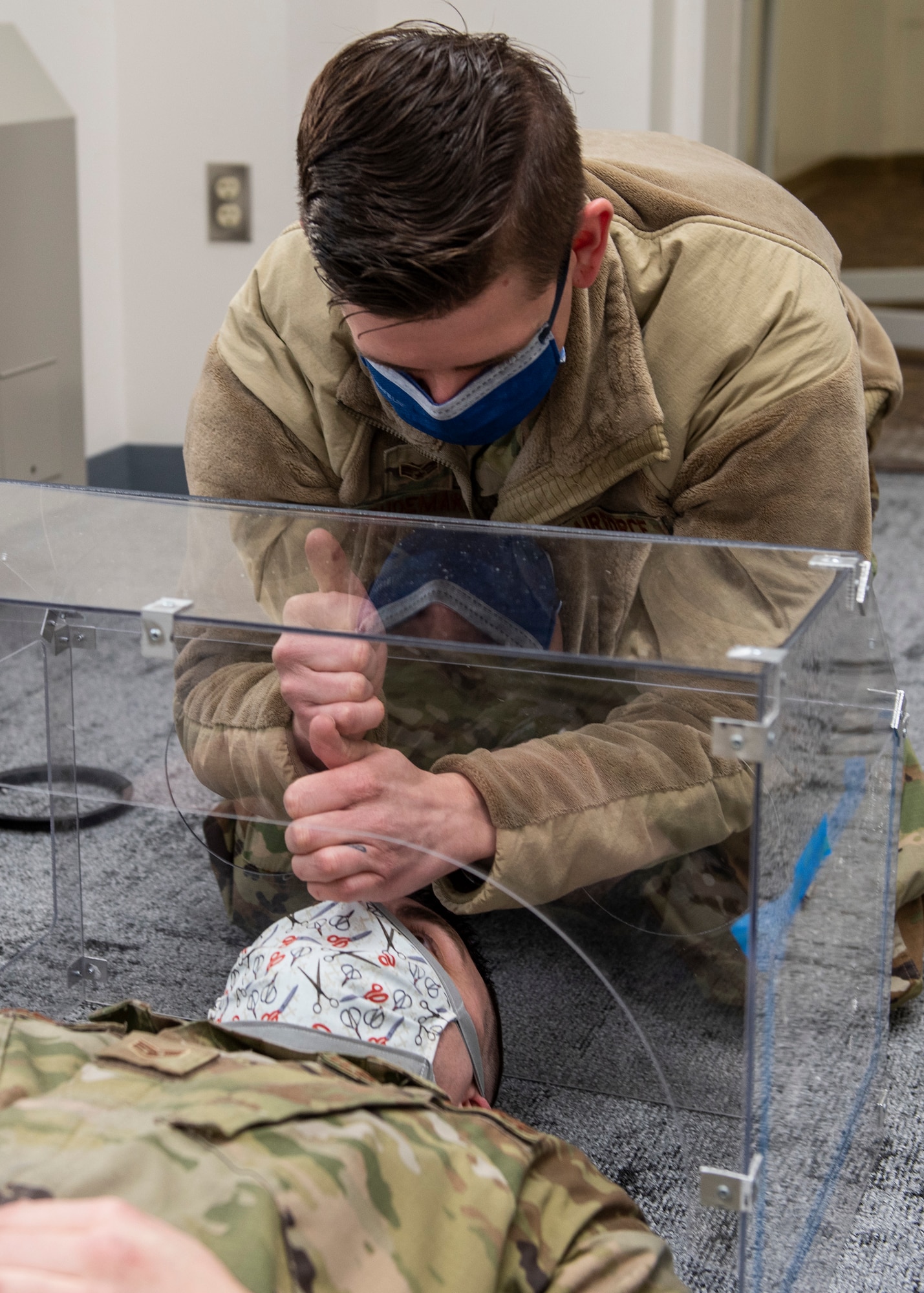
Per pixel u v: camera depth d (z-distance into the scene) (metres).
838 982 0.98
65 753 1.22
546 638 0.92
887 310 4.30
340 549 1.06
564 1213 0.80
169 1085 0.78
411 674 1.00
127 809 1.37
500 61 0.92
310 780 1.02
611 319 1.10
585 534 1.04
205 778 1.11
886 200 5.20
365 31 2.55
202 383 1.31
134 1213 0.66
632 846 0.98
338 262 0.90
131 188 2.70
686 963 1.00
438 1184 0.75
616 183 1.16
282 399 1.26
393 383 1.04
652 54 2.52
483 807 1.03
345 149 0.88
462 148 0.87
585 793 1.00
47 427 2.23
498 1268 0.74
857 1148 1.06
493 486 1.24
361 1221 0.71
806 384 1.13
